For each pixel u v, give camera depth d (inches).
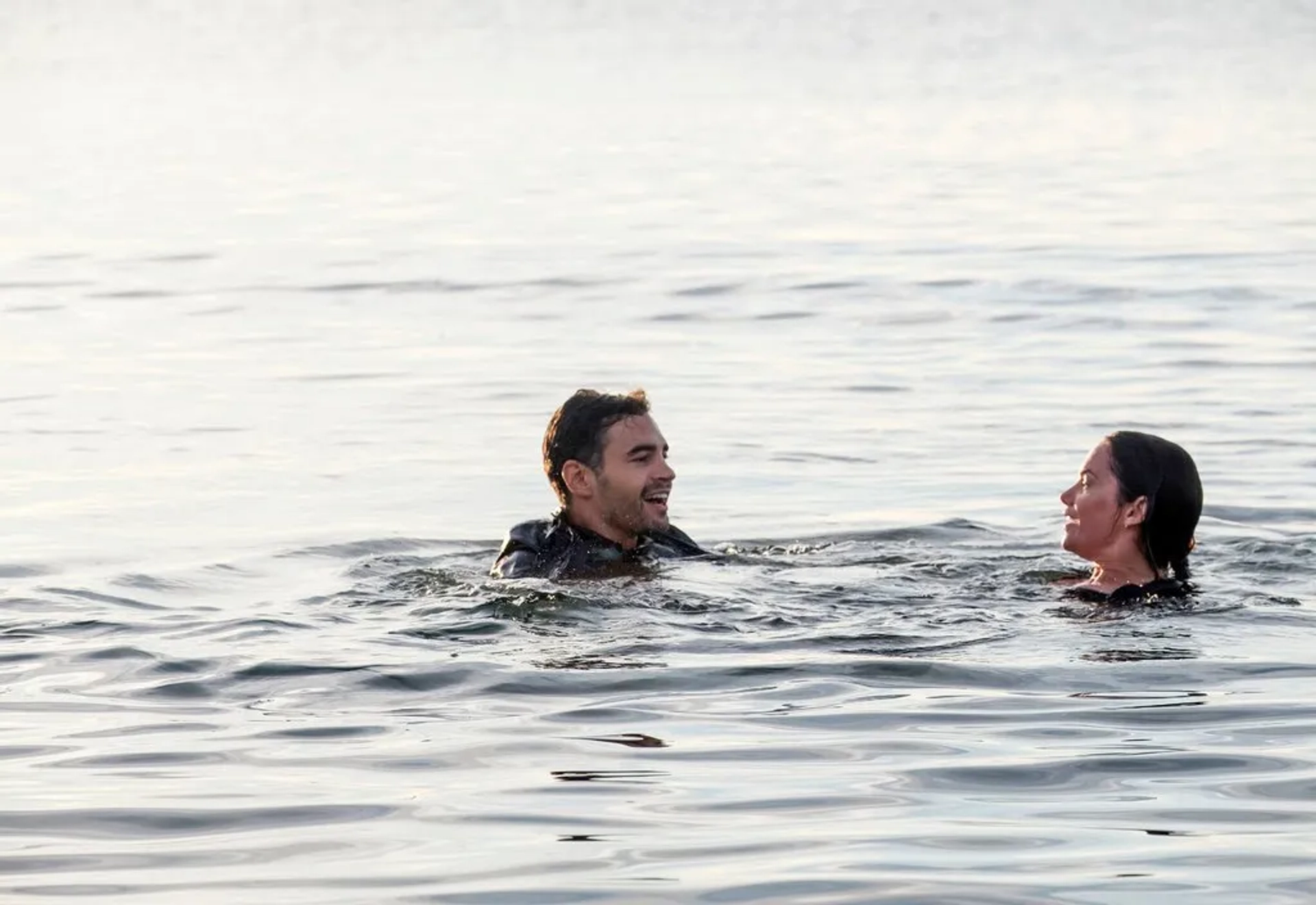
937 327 1378.0
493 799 464.4
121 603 685.9
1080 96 3772.1
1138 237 1818.4
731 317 1443.2
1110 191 2249.0
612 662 578.9
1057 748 498.9
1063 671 565.9
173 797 467.5
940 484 904.3
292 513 857.5
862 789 469.4
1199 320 1364.4
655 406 1111.0
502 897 402.6
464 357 1290.6
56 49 5797.2
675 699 544.4
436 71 4881.9
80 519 847.7
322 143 3122.5
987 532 799.7
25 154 2962.6
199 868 420.8
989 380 1173.1
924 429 1034.7
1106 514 655.8
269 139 3191.4
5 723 531.8
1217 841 432.5
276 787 474.0
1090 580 671.1
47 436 1040.2
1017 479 913.5
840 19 6786.4
